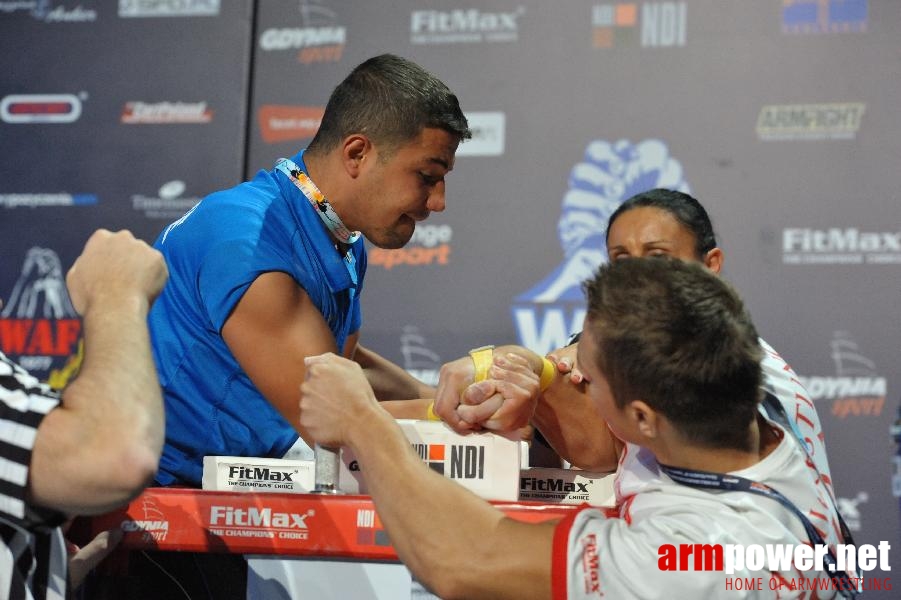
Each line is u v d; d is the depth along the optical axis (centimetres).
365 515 131
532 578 116
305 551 132
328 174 177
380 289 351
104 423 110
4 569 115
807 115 339
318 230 177
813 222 335
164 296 174
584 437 163
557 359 166
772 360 145
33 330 362
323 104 364
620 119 348
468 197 352
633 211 187
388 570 153
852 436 325
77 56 373
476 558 118
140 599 148
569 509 131
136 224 365
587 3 354
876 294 329
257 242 167
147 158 367
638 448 134
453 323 348
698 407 117
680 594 112
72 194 367
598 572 115
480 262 349
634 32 351
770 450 125
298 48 367
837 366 328
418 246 352
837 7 342
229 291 163
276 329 163
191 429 171
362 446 127
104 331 117
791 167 338
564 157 350
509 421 137
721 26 347
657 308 118
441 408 139
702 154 343
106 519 134
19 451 109
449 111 174
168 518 134
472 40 358
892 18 339
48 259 365
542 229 348
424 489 122
